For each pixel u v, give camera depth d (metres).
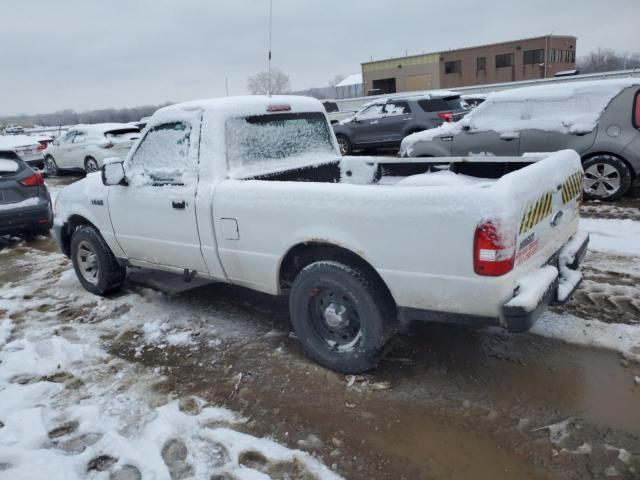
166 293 5.14
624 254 5.21
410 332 3.98
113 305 4.87
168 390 3.42
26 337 4.30
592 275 4.73
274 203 3.43
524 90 7.71
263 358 3.76
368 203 3.02
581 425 2.82
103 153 14.19
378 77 42.75
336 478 2.58
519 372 3.36
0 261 6.86
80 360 3.86
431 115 12.91
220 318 4.48
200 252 4.00
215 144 3.84
